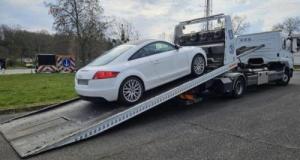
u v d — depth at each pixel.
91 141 5.36
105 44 33.88
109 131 5.95
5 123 6.89
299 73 20.66
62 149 5.00
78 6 31.80
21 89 12.62
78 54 33.53
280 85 12.52
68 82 15.70
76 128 5.65
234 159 4.21
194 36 9.77
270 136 5.17
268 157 4.23
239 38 12.93
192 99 8.01
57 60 28.72
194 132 5.61
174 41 10.41
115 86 6.22
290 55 12.82
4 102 9.38
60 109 7.37
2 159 4.69
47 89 12.52
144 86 6.76
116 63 6.41
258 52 12.43
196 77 7.98
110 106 6.73
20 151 4.91
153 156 4.47
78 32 32.06
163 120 6.67
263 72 10.87
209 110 7.56
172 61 7.40
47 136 5.47
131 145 5.03
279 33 11.83
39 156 4.72
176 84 7.63
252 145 4.75
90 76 6.23
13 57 71.69
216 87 8.84
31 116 7.15
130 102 6.50
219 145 4.81
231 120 6.41
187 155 4.44
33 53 71.62
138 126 6.24
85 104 7.44
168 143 5.04
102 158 4.50
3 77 20.78
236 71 9.79
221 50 9.06
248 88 11.62
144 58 6.84
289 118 6.39
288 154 4.32
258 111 7.20
